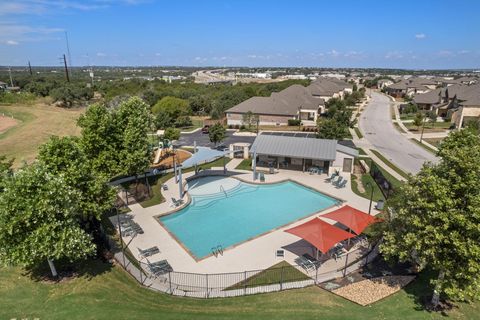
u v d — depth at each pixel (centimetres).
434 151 5047
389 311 1556
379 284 1803
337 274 1930
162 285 1825
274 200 3238
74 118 8412
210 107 8850
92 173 2116
